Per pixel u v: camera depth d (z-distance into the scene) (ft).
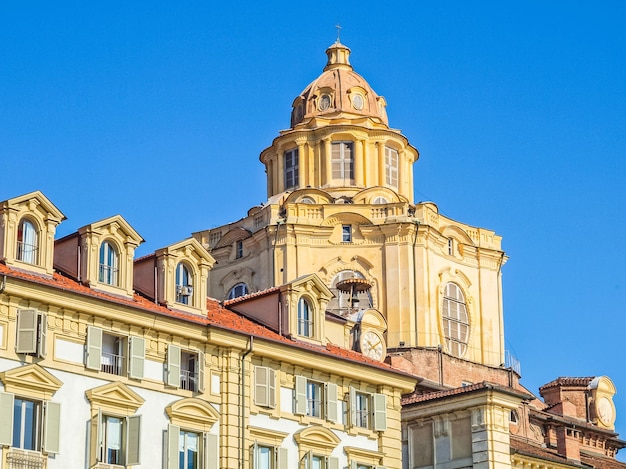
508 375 363.56
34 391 208.23
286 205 366.43
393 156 389.80
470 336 370.53
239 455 230.27
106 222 224.53
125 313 220.84
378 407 252.21
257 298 252.01
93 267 222.28
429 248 364.99
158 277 232.73
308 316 252.83
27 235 217.15
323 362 245.24
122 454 216.13
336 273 360.48
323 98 394.11
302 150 384.68
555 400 367.25
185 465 224.74
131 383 220.02
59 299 213.46
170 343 226.99
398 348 347.36
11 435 203.82
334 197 374.84
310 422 241.76
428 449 277.03
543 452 298.97
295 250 361.10
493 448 268.82
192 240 237.04
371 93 396.98
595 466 322.55
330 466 241.35
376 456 249.14
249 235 368.48
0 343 207.10
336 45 403.54
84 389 213.87
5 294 208.54
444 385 343.46
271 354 238.48
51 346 212.23
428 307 360.07
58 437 208.74
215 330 231.50
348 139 384.27
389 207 366.22
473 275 377.50
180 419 224.74
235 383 233.55
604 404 363.56
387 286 358.84
